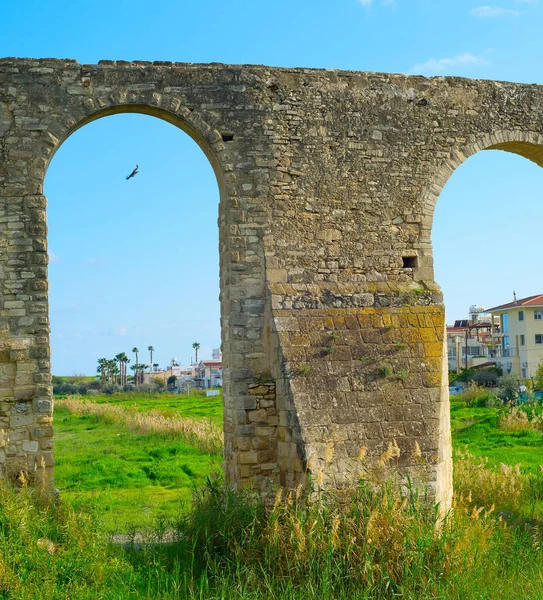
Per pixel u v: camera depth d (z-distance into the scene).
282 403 15.57
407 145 17.53
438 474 14.94
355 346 15.92
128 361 117.69
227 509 13.41
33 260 15.39
